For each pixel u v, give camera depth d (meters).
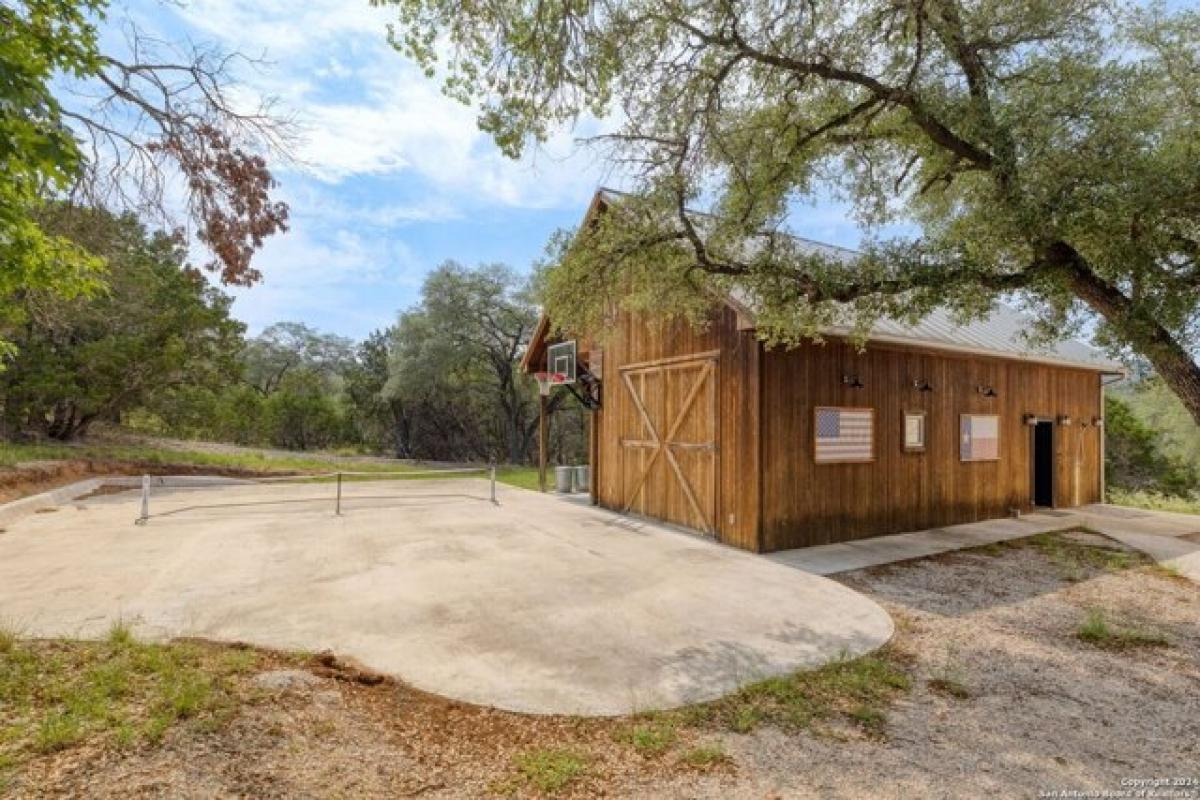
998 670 4.11
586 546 7.60
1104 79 4.97
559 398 23.27
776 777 2.77
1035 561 7.22
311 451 27.58
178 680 3.30
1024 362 10.63
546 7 4.77
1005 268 5.85
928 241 5.84
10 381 14.14
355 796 2.48
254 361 39.19
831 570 6.65
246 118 4.98
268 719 3.00
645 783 2.70
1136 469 24.47
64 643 3.85
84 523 8.70
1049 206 4.80
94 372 15.25
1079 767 2.94
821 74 5.63
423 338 27.67
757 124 6.37
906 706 3.55
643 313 9.74
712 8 5.33
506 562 6.71
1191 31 5.70
